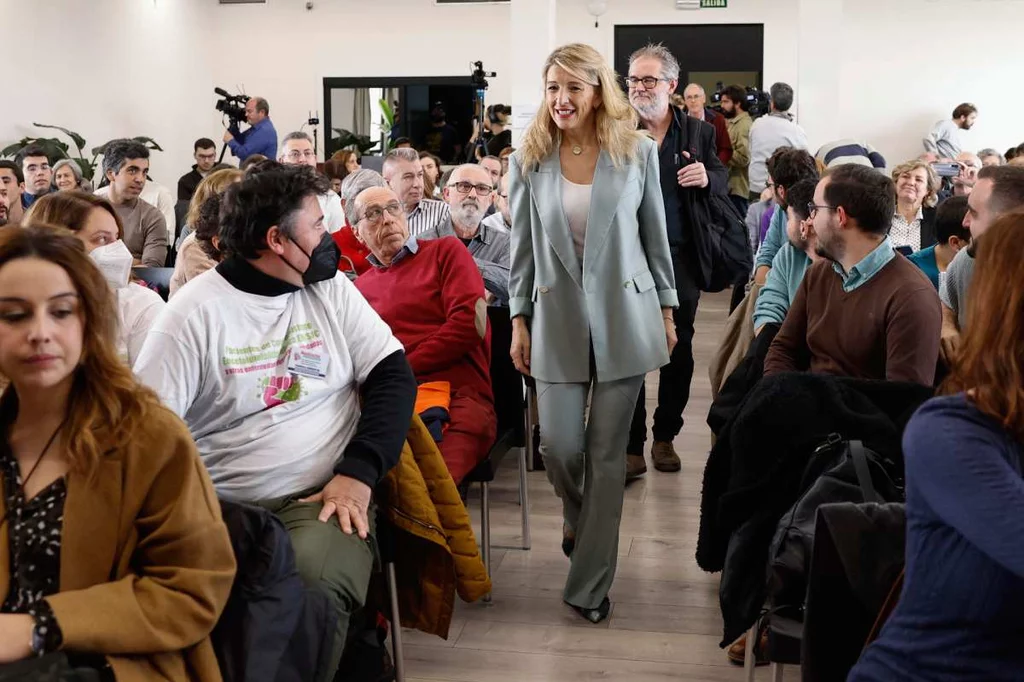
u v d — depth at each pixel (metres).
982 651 1.31
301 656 1.75
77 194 2.70
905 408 2.30
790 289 3.24
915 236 4.57
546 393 2.96
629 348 2.88
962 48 12.52
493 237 4.30
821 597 1.77
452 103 13.12
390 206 3.34
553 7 8.63
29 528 1.54
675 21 12.74
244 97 10.96
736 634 2.30
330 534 1.97
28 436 1.59
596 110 2.86
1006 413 1.27
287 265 2.11
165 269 4.10
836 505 1.76
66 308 1.53
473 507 3.97
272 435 2.12
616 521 3.00
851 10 12.63
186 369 2.06
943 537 1.32
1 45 9.39
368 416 2.20
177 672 1.58
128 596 1.53
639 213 2.95
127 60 11.44
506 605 3.13
